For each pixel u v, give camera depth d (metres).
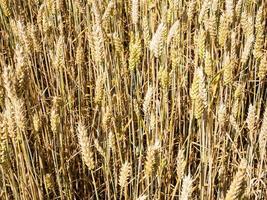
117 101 0.81
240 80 0.80
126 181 0.60
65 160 0.79
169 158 0.75
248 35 0.81
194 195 0.77
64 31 1.15
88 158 0.57
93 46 0.73
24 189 0.67
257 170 0.74
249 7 0.98
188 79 0.97
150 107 0.74
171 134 0.75
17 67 0.64
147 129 0.70
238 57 0.96
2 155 0.59
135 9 0.73
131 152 0.80
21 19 1.06
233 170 0.76
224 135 0.71
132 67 0.71
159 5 1.05
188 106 0.88
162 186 0.77
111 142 0.67
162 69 0.70
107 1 1.05
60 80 0.86
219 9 0.92
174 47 0.78
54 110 0.68
